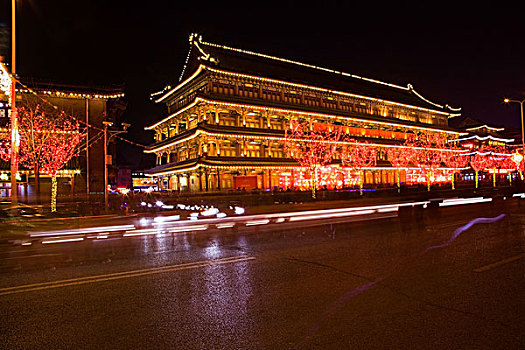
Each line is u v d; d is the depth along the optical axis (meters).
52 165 45.31
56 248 11.98
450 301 6.05
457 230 14.00
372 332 4.88
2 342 4.77
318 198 40.94
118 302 6.32
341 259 9.36
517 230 13.77
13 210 19.23
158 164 67.56
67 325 5.32
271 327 5.12
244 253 10.42
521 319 5.27
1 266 9.24
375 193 47.91
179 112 53.97
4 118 43.62
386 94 73.56
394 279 7.41
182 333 4.99
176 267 8.87
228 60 54.69
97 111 54.03
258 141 54.62
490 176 88.06
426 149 74.06
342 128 63.88
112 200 36.34
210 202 33.31
